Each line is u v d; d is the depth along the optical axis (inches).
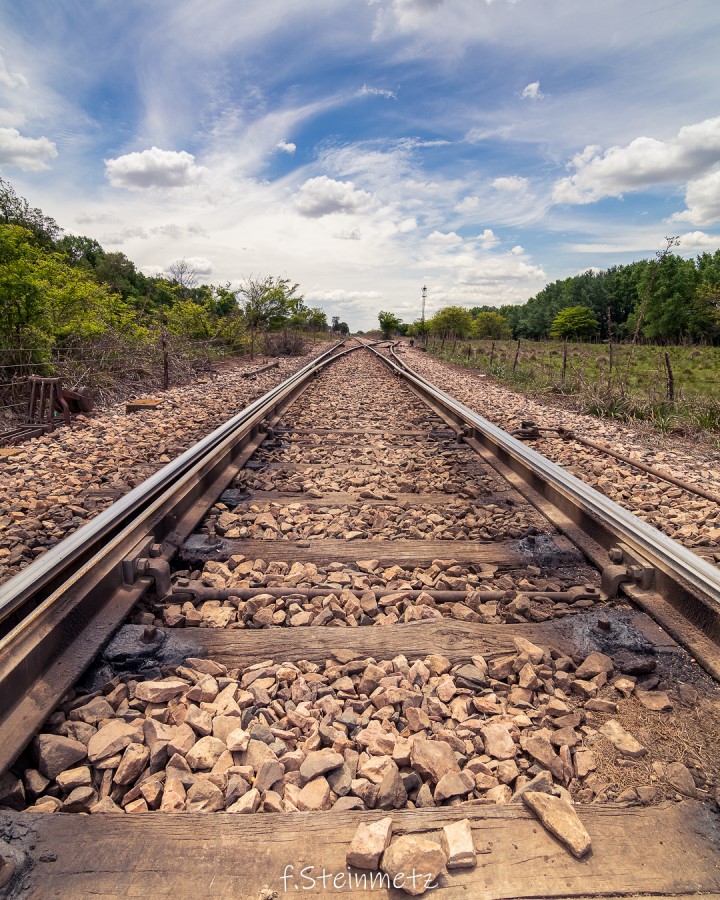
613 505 132.6
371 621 100.0
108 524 121.9
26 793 62.4
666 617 94.1
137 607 101.3
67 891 49.3
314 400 370.3
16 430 247.8
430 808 58.3
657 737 71.9
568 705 78.9
